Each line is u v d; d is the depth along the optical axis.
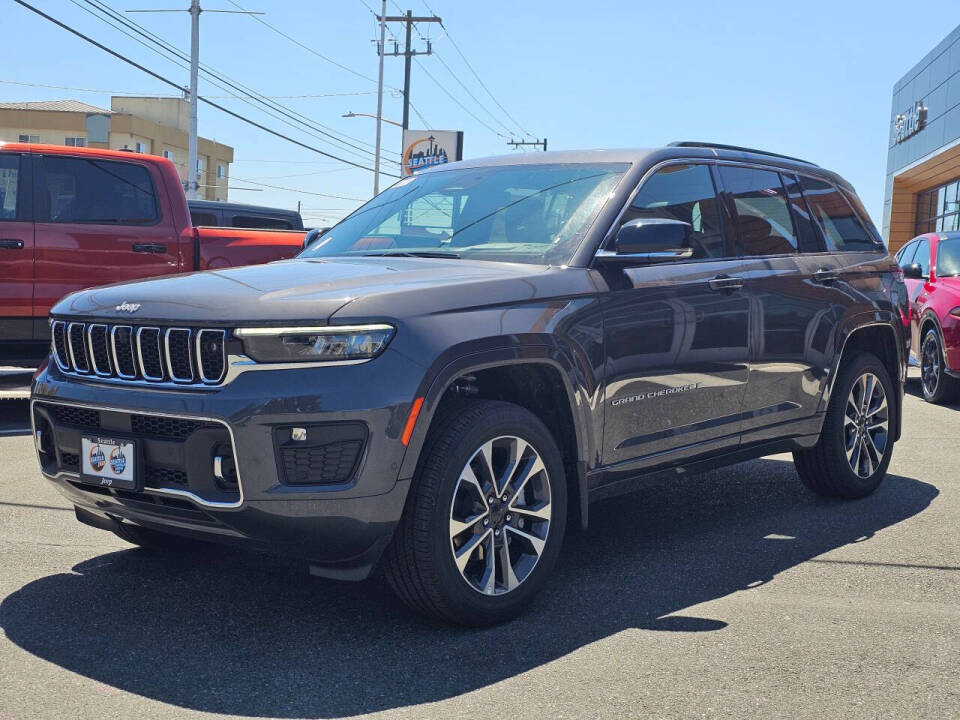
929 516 5.77
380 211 5.32
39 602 4.14
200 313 3.62
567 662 3.57
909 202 43.69
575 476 4.29
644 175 4.84
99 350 3.92
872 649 3.71
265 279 3.97
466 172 5.32
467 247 4.67
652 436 4.63
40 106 70.75
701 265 4.96
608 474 4.43
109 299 3.97
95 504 4.01
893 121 43.44
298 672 3.48
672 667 3.53
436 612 3.83
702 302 4.84
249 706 3.21
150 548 4.84
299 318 3.51
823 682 3.41
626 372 4.43
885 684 3.40
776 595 4.34
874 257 6.37
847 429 6.06
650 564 4.80
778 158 5.93
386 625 3.94
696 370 4.82
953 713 3.18
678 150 5.15
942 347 10.42
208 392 3.56
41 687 3.32
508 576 3.96
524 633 3.87
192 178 34.94
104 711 3.15
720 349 4.95
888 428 6.36
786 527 5.51
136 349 3.75
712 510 5.91
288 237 10.10
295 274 4.08
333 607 4.14
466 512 3.88
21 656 3.58
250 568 4.64
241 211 16.19
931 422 9.44
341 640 3.78
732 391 5.07
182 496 3.60
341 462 3.51
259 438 3.46
